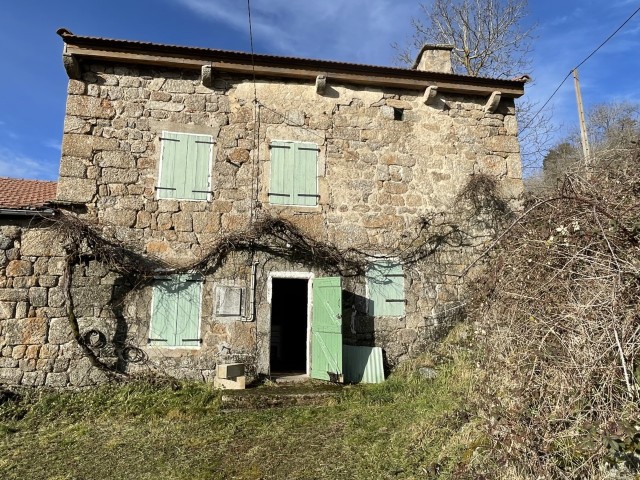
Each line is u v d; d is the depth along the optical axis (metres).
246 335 7.04
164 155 7.27
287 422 5.38
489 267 5.57
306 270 7.44
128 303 6.76
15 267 6.45
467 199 8.19
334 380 6.79
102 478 4.12
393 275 7.71
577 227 3.89
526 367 3.64
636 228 3.65
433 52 8.87
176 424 5.46
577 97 11.41
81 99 7.12
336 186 7.79
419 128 8.31
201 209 7.25
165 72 7.50
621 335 3.16
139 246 6.94
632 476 2.76
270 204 7.49
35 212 6.47
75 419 5.75
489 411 3.62
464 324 7.07
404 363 7.20
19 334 6.32
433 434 4.28
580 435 3.06
